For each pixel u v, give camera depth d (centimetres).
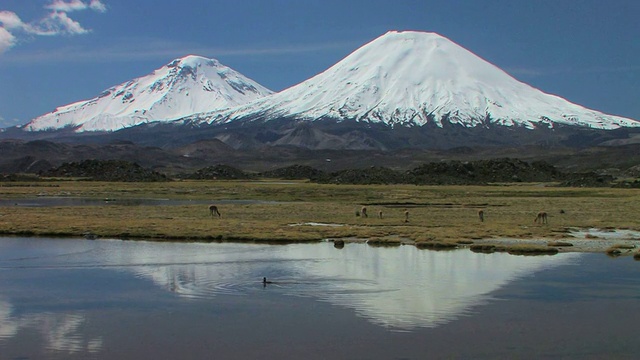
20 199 12688
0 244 5575
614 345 2670
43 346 2688
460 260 4659
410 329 2886
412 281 3869
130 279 3972
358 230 6488
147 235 6084
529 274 4094
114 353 2605
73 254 4978
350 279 3934
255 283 3828
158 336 2803
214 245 5553
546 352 2588
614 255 4894
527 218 8212
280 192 15088
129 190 15925
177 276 4053
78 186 17900
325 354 2572
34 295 3541
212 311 3194
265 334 2817
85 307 3288
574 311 3164
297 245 5562
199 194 14488
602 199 12575
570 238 5919
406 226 7044
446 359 2519
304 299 3425
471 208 10162
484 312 3155
